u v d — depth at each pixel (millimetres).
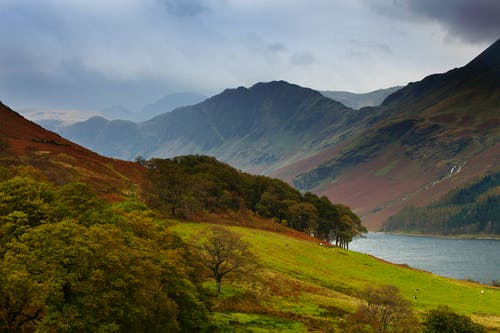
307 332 51500
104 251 29047
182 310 40562
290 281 77625
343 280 88438
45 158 120938
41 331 25516
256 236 109625
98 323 27281
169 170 116938
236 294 65312
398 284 94438
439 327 52969
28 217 33219
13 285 24000
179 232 88562
